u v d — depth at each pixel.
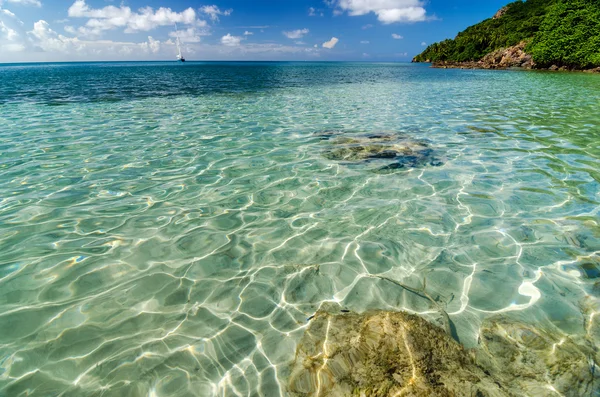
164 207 4.59
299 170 5.91
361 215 4.29
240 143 7.75
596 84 20.61
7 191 5.07
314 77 36.56
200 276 3.18
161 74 45.66
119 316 2.69
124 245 3.68
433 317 2.60
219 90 21.12
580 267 3.12
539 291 2.84
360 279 3.10
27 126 9.77
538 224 3.89
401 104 14.05
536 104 13.16
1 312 2.71
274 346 2.38
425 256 3.41
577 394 1.88
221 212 4.45
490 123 9.56
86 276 3.17
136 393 2.05
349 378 1.96
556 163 5.91
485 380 1.93
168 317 2.68
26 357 2.30
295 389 2.01
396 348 2.07
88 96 17.70
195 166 6.21
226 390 2.05
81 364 2.25
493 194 4.74
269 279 3.13
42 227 4.04
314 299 2.86
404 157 6.44
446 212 4.28
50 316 2.68
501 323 2.46
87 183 5.41
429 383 1.86
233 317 2.68
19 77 38.53
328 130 8.93
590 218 3.97
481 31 70.25
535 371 2.02
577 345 2.23
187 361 2.27
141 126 9.76
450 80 28.20
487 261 3.28
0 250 3.57
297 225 4.08
